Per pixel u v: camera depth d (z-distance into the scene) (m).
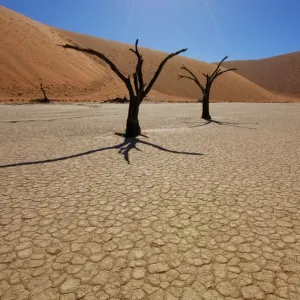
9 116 19.36
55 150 8.97
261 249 3.56
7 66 44.34
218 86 73.69
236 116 22.61
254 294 2.82
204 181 6.08
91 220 4.30
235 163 7.56
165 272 3.13
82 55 67.19
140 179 6.20
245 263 3.29
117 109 27.89
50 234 3.89
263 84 108.69
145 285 2.93
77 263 3.28
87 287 2.90
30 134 12.02
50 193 5.34
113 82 60.12
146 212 4.59
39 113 22.12
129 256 3.41
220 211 4.64
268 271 3.15
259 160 7.89
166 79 70.25
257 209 4.71
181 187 5.71
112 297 2.77
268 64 120.56
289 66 114.06
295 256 3.42
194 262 3.31
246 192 5.45
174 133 12.79
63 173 6.57
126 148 9.38
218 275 3.08
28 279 3.01
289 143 10.55
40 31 64.06
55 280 3.00
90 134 12.22
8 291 2.83
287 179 6.23
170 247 3.61
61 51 59.53
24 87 42.22
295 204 4.91
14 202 4.92
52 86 45.72
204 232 3.97
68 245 3.64
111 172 6.69
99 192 5.42
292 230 4.03
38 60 50.31
